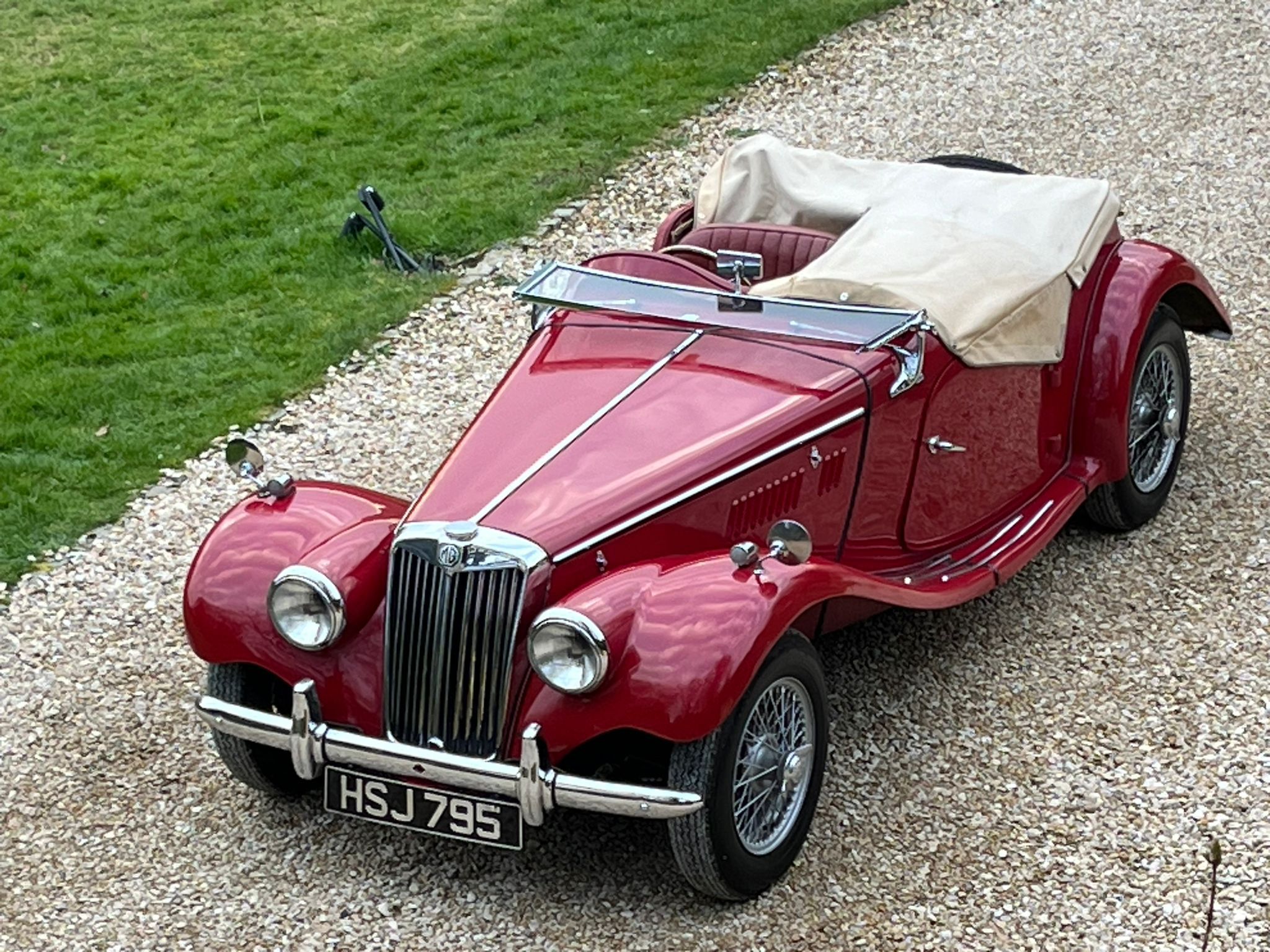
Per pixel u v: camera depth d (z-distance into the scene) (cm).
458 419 821
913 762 535
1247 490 700
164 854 514
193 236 1077
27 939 477
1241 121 1102
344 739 473
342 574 483
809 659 479
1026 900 465
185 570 703
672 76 1274
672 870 495
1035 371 615
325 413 838
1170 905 458
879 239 614
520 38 1389
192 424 836
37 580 698
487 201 1080
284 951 465
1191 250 921
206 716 494
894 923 461
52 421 847
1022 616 621
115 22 1545
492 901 483
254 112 1295
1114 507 662
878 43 1317
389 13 1510
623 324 573
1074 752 534
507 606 465
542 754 457
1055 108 1159
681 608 449
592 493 488
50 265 1045
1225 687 562
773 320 550
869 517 556
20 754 575
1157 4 1352
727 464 503
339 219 1078
